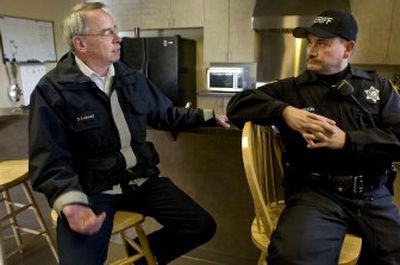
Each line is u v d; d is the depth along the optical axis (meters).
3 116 1.80
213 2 4.23
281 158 1.33
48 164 1.11
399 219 1.11
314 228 1.01
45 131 1.13
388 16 3.50
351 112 1.15
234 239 1.83
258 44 4.28
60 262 1.07
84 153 1.24
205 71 4.80
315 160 1.16
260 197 1.06
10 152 2.08
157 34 4.88
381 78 1.24
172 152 1.84
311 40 1.19
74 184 1.10
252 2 4.05
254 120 1.19
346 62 1.21
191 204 1.36
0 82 3.71
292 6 3.81
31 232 1.90
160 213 1.36
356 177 1.11
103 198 1.26
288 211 1.12
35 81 4.18
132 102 1.32
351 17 1.18
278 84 1.29
